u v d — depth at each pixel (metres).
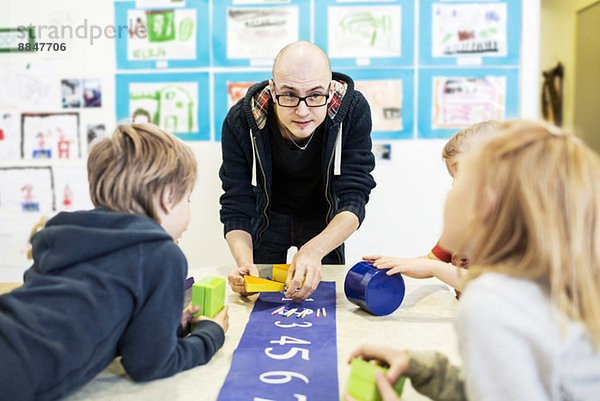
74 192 2.50
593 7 2.67
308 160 1.66
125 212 0.86
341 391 0.74
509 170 0.58
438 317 1.09
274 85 1.42
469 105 2.35
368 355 0.70
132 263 0.78
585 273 0.53
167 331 0.78
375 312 1.09
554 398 0.52
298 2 2.34
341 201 1.61
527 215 0.55
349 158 1.63
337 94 1.55
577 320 0.53
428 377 0.64
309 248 1.30
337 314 1.11
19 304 0.72
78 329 0.71
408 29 2.33
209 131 2.43
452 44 2.33
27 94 2.45
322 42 2.35
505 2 2.29
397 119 2.38
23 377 0.67
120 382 0.79
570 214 0.54
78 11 2.40
